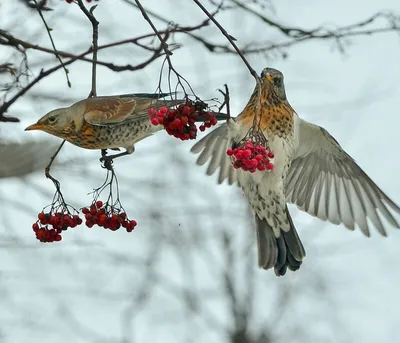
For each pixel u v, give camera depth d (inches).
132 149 492.1
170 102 392.5
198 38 548.7
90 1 419.8
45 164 413.7
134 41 415.5
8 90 419.8
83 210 410.9
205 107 366.6
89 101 479.8
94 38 410.9
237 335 924.0
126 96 488.4
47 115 477.1
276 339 919.0
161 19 528.7
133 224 411.5
